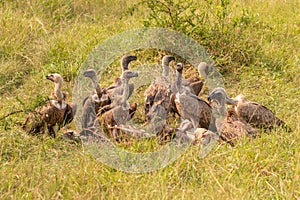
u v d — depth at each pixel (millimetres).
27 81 25719
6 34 28672
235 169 18172
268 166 18422
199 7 30984
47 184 17625
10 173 18062
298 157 18547
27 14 31719
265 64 26453
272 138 19938
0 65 26672
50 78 21688
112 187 17516
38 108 21500
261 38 28047
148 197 16828
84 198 17047
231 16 30328
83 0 33531
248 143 19688
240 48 27109
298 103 23391
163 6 28203
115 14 32969
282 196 16969
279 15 32188
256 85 25234
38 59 27438
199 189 17328
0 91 25062
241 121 21406
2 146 19547
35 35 29172
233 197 16719
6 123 20750
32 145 20266
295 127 21125
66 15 32312
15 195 17094
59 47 28078
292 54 27562
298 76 25734
